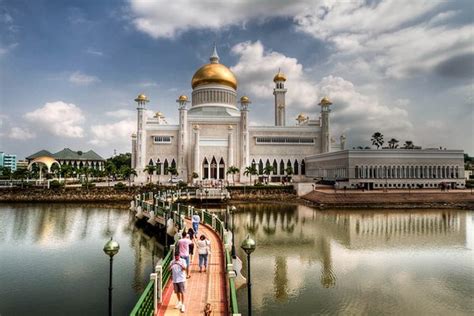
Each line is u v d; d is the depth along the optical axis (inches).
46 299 824.9
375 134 4379.9
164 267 644.7
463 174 2979.8
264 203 2701.8
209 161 3801.7
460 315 708.7
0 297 836.0
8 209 2447.1
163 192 2447.1
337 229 1625.2
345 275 957.2
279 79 4517.7
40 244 1395.2
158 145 3900.1
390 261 1096.2
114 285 920.9
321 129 4106.8
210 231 1202.0
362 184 2874.0
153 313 522.6
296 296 802.8
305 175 4037.9
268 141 4052.7
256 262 1085.8
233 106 4333.2
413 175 2940.5
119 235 1576.0
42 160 3848.4
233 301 480.7
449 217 1957.4
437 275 957.2
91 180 4416.8
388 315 705.0
